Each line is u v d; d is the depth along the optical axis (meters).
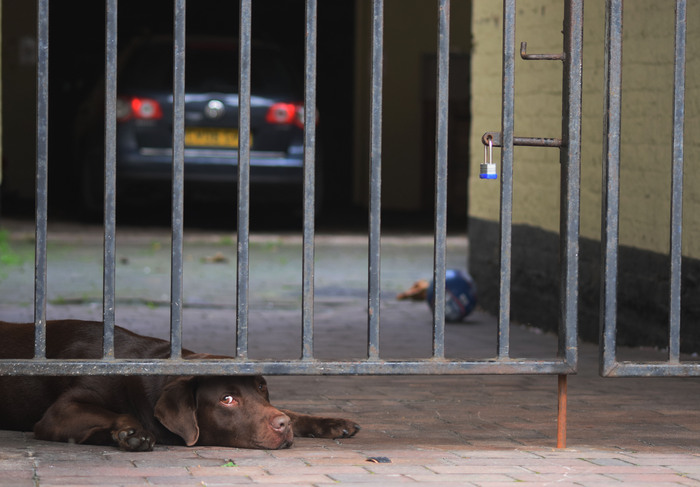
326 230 29.44
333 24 38.94
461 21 35.56
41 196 7.62
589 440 8.66
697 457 8.01
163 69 27.31
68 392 8.18
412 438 8.70
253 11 38.78
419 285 18.83
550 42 15.95
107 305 7.67
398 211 36.69
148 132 26.89
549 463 7.72
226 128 27.33
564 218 8.03
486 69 18.17
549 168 16.09
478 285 18.58
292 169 27.52
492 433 8.96
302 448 8.10
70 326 8.56
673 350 8.09
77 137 29.59
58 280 19.67
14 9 35.25
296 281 20.50
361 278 21.08
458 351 13.93
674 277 8.09
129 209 32.47
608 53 7.95
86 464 7.34
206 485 6.88
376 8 7.81
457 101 35.94
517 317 17.08
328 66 39.00
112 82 7.66
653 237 13.77
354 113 38.81
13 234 26.41
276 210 31.22
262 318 16.38
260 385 8.16
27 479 6.92
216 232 28.02
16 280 19.58
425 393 10.82
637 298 14.16
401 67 36.94
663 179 13.50
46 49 7.58
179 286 7.73
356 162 38.66
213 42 28.22
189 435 7.72
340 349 13.69
